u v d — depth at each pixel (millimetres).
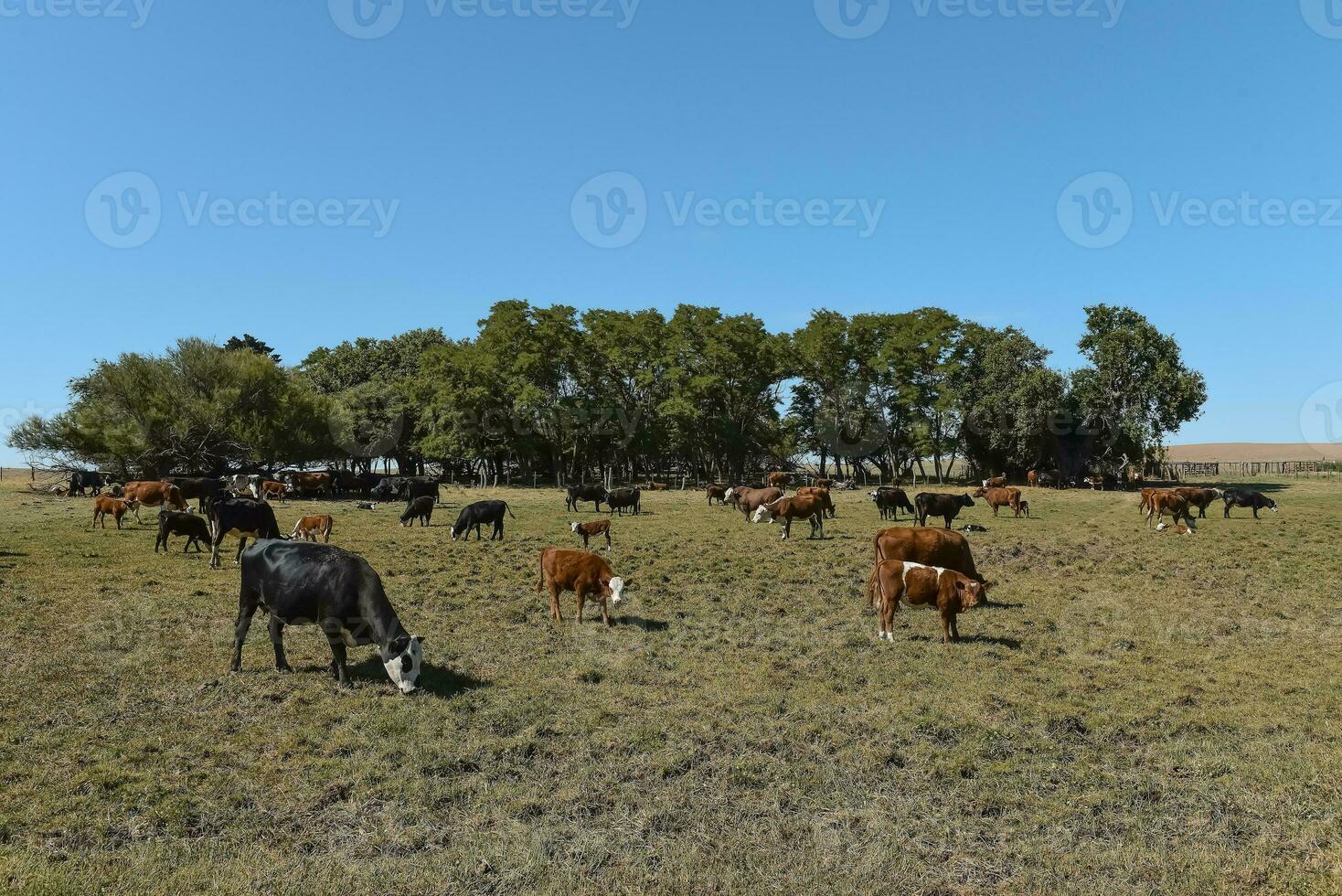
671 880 6258
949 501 30562
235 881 6109
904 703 10359
